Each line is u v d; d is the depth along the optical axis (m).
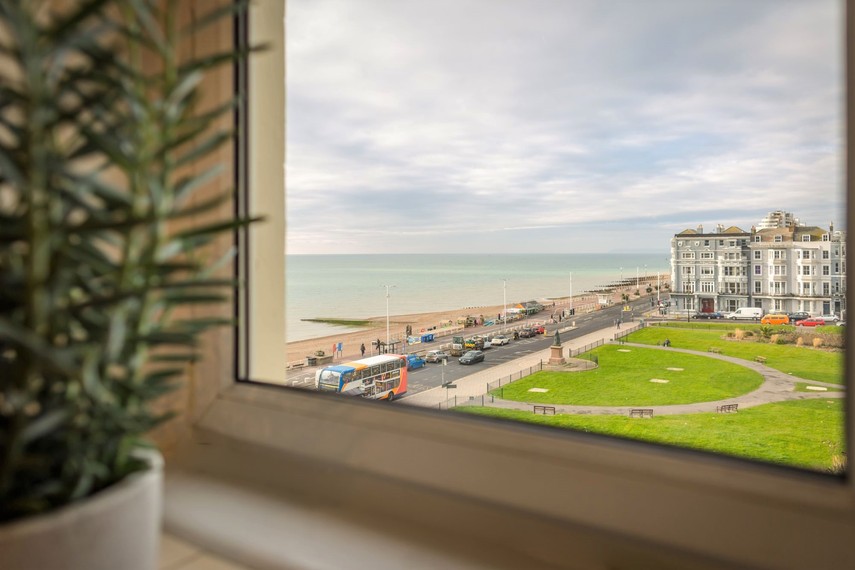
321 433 0.57
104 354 0.25
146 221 0.24
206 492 0.58
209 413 0.67
